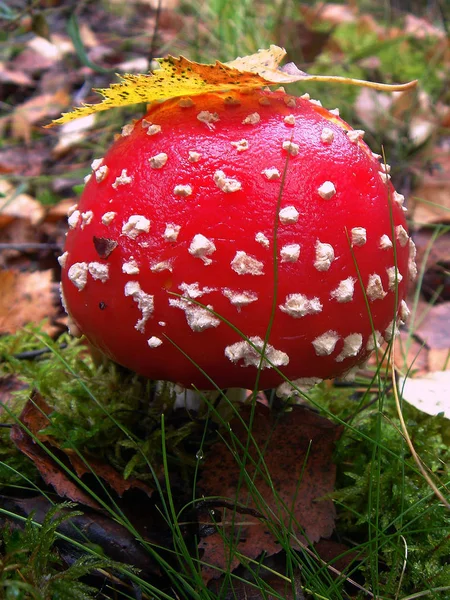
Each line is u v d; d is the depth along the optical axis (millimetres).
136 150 150
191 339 143
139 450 164
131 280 143
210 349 143
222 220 138
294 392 153
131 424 182
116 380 194
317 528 159
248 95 154
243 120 147
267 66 153
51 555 144
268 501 163
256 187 139
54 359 225
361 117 386
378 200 151
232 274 138
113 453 175
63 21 531
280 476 166
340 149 149
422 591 148
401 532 145
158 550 154
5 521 154
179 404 187
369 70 447
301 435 172
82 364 205
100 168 154
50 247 293
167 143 146
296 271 139
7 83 454
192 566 140
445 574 151
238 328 141
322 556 158
